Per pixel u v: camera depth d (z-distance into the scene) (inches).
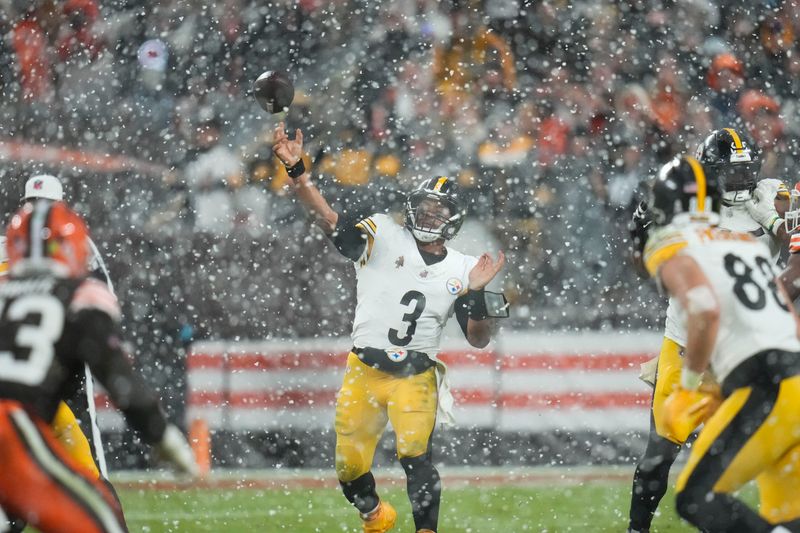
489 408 1286.9
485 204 1539.1
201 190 1536.7
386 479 1151.6
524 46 1700.3
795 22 1728.6
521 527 879.7
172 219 1501.0
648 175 1590.8
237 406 1316.4
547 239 1493.6
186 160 1598.2
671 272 563.2
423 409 743.1
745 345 561.3
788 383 553.0
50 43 1684.3
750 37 1723.7
